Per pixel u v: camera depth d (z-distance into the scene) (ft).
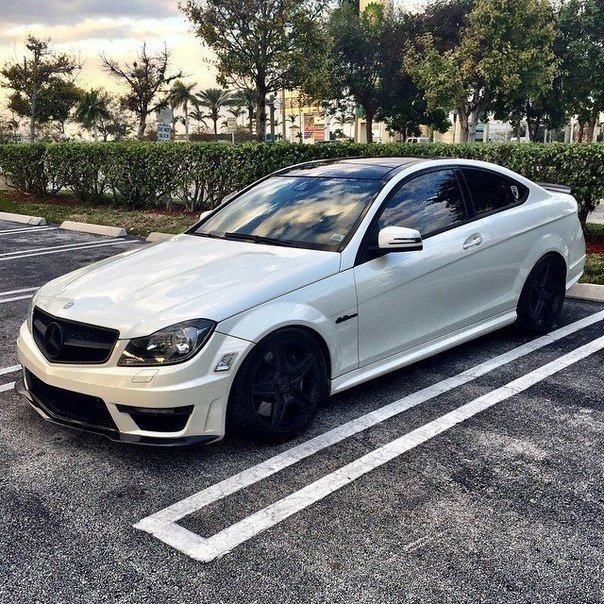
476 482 11.11
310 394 12.81
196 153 45.39
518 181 18.08
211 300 11.80
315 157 40.47
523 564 8.98
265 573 8.90
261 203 16.33
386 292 13.89
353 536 9.68
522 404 14.23
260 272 12.81
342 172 16.35
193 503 10.62
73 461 12.05
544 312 18.80
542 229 17.97
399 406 14.20
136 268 13.82
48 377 12.00
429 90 91.15
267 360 12.13
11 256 33.27
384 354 14.24
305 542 9.55
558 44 96.27
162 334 11.19
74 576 8.91
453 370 16.28
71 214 48.65
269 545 9.50
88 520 10.21
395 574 8.83
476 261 15.94
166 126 57.00
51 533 9.88
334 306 12.94
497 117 118.83
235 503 10.61
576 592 8.43
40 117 109.09
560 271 18.70
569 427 13.11
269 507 10.46
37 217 46.42
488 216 16.71
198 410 11.28
